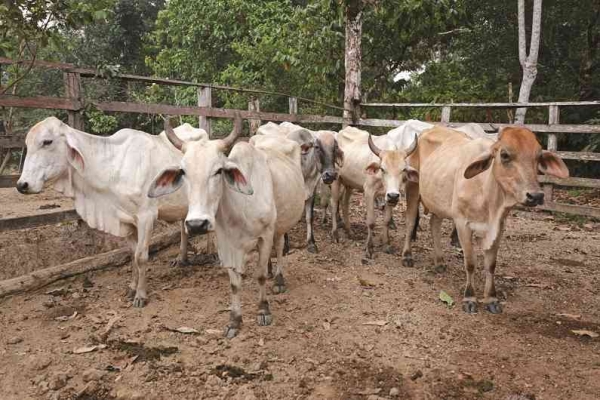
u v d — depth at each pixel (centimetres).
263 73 1389
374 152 620
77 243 633
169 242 681
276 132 729
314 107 1393
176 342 429
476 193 475
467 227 492
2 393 362
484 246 482
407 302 511
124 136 516
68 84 607
